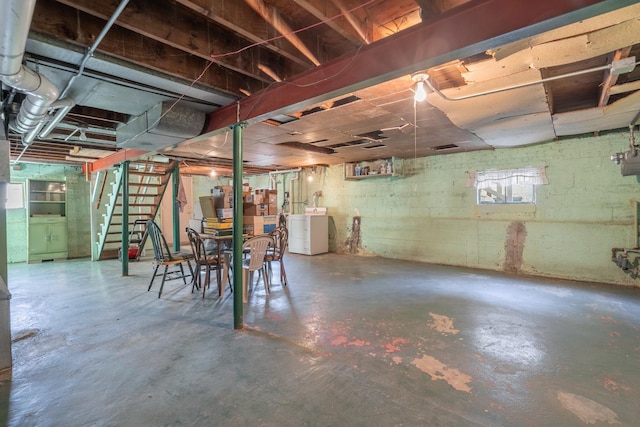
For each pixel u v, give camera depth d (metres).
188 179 9.63
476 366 2.16
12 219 6.33
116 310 3.37
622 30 1.75
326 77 2.26
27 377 2.04
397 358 2.28
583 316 3.09
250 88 2.99
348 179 7.24
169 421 1.62
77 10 1.94
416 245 6.21
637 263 4.09
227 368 2.15
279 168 8.18
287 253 7.33
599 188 4.36
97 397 1.83
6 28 1.34
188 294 3.99
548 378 2.01
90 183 6.72
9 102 2.59
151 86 2.66
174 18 2.02
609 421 1.60
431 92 2.64
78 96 2.84
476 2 1.62
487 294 3.87
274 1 2.00
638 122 3.73
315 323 2.95
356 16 2.04
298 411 1.70
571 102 3.40
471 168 5.53
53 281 4.71
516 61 2.14
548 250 4.76
